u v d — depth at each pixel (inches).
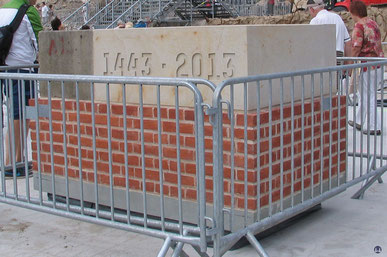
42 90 189.5
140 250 159.6
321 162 167.3
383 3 852.0
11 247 163.8
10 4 241.6
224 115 149.7
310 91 171.8
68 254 157.8
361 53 299.9
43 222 184.7
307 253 154.8
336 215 185.9
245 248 157.8
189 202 157.8
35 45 245.4
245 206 141.4
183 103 157.6
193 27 154.6
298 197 164.4
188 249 158.7
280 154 151.9
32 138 192.2
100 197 176.4
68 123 180.9
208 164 152.8
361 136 191.6
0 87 174.4
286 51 160.6
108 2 1056.2
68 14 1190.9
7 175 236.5
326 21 327.9
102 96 174.4
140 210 167.5
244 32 146.6
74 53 179.8
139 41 165.2
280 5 1013.2
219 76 151.9
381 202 199.2
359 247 158.6
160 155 138.7
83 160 178.7
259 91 141.3
